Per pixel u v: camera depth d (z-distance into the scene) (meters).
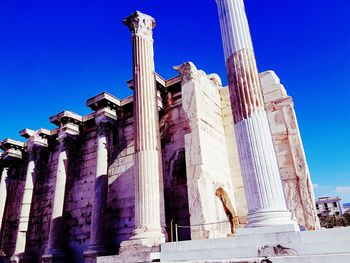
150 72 15.72
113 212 18.80
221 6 12.87
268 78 17.72
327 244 7.16
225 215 15.70
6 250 24.25
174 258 9.29
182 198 15.87
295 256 6.85
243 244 8.48
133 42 16.33
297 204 14.72
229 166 17.84
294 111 16.62
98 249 17.02
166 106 18.86
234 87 11.34
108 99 20.44
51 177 24.44
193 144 15.00
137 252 10.83
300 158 15.39
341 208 82.94
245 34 12.01
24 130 25.77
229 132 18.55
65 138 22.50
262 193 9.45
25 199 23.31
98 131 20.39
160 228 12.59
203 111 16.45
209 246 9.03
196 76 16.81
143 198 12.85
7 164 26.58
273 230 8.52
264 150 10.01
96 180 18.92
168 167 17.11
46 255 19.19
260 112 10.64
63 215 20.91
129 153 19.81
